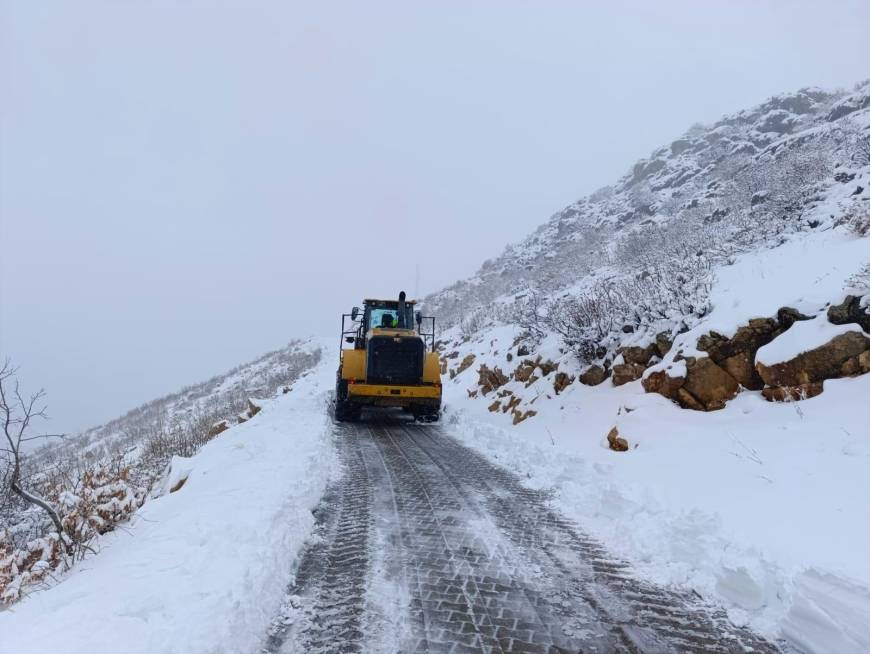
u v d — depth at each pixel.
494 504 6.16
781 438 5.98
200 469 7.76
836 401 6.11
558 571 4.31
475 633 3.33
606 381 10.30
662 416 7.73
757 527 4.54
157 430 20.28
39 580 4.97
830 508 4.47
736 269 9.95
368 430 11.64
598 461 7.34
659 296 9.88
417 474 7.59
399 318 13.47
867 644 2.91
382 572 4.22
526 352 14.02
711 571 4.08
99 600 3.39
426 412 13.08
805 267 8.42
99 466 8.21
